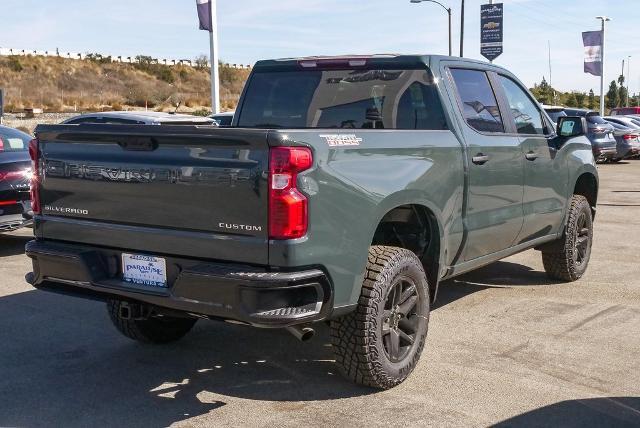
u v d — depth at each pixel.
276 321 3.60
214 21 18.59
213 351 5.16
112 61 78.81
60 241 4.44
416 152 4.53
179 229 3.90
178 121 10.68
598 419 3.99
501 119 5.72
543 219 6.31
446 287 6.96
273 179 3.60
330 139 3.86
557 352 5.08
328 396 4.32
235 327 5.72
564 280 7.12
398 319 4.40
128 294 4.04
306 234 3.68
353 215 3.94
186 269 3.79
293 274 3.64
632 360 4.92
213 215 3.78
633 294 6.67
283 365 4.86
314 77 5.68
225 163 3.71
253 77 5.99
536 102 6.43
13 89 62.34
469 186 5.07
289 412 4.09
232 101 69.06
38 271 4.46
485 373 4.67
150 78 76.94
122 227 4.10
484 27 28.30
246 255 3.69
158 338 5.21
